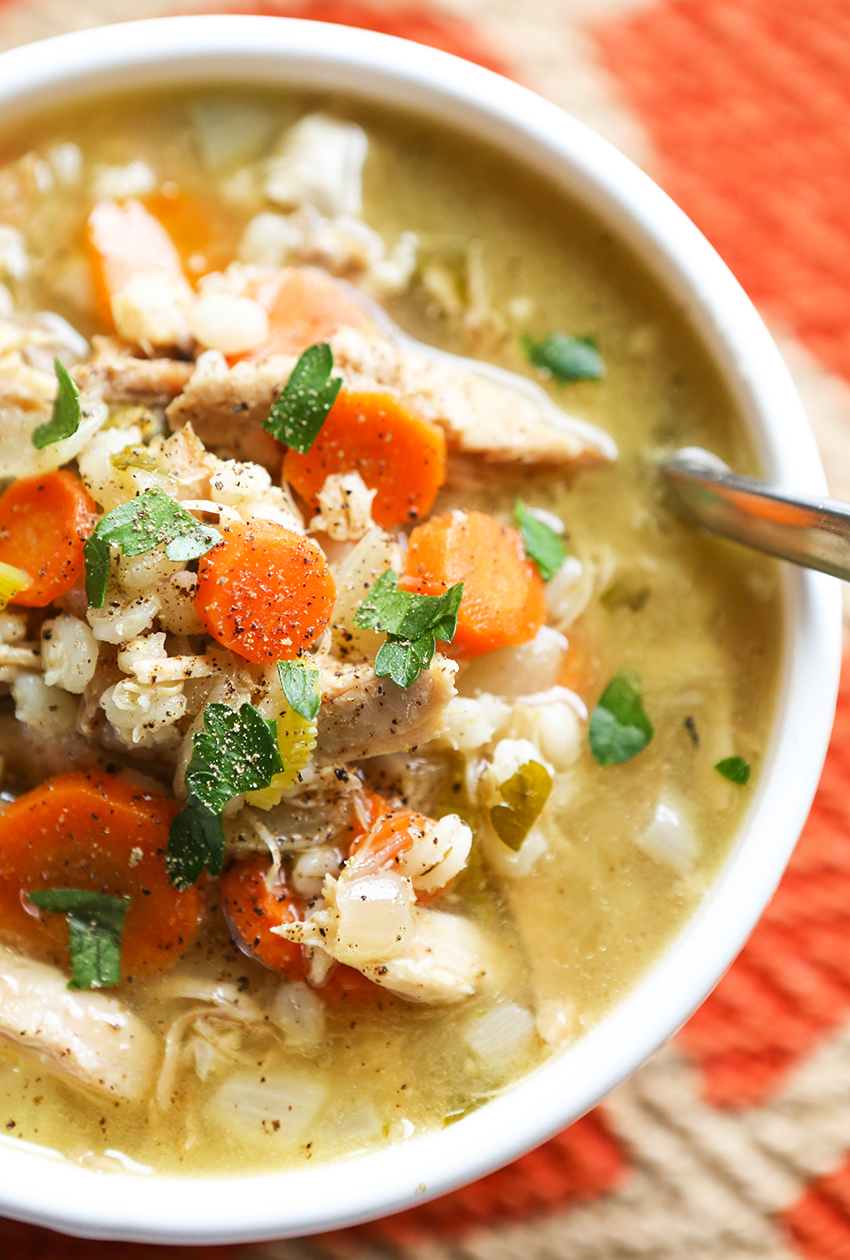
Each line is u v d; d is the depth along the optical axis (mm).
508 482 388
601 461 387
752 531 371
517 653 380
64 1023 366
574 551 386
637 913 375
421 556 374
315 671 361
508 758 374
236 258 393
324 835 369
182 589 361
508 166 389
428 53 384
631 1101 410
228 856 370
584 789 379
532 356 390
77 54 379
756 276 426
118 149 389
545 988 373
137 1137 367
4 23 418
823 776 418
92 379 378
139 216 390
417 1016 372
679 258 380
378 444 377
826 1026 413
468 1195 406
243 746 357
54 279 389
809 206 427
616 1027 363
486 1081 370
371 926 362
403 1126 368
